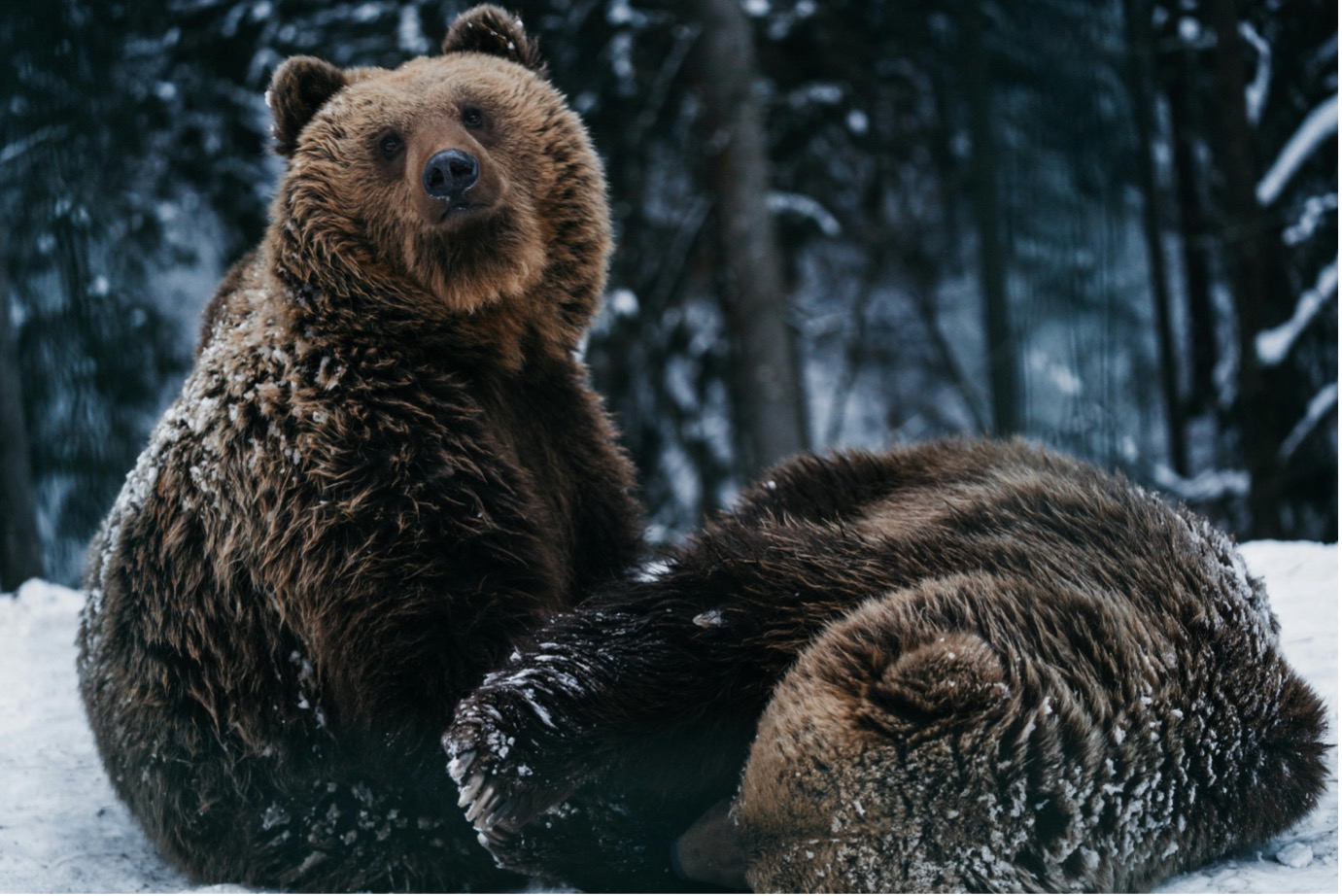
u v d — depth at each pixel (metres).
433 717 3.54
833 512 4.18
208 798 3.71
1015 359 15.46
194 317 13.27
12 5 11.51
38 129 11.65
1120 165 15.45
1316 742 3.26
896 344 18.50
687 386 16.61
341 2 13.89
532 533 3.81
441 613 3.56
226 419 3.78
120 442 12.45
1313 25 13.17
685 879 3.30
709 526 4.09
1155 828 2.91
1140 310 16.59
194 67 13.70
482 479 3.74
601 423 4.60
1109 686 2.92
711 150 13.88
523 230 4.10
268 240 4.16
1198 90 15.28
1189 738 2.98
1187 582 3.20
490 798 3.12
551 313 4.36
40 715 5.23
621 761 3.25
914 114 17.81
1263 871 3.06
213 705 3.68
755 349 13.71
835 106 16.42
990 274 15.75
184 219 13.46
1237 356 12.97
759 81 15.66
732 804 3.05
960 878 2.73
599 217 4.50
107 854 3.96
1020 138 15.73
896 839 2.72
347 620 3.56
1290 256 13.33
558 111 4.48
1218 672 3.08
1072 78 15.20
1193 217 15.78
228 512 3.69
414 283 4.02
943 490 3.93
